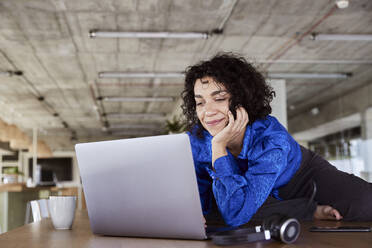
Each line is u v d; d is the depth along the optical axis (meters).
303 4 5.17
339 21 5.75
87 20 5.64
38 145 16.92
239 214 0.97
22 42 6.49
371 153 6.24
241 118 1.09
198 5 5.18
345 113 6.74
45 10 5.29
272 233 0.74
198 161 1.26
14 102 11.16
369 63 6.88
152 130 17.33
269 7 5.25
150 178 0.85
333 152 6.68
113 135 18.67
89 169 0.92
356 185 1.23
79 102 11.48
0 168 13.64
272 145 1.08
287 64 7.24
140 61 7.62
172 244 0.77
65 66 7.89
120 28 5.95
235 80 1.14
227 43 6.56
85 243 0.79
